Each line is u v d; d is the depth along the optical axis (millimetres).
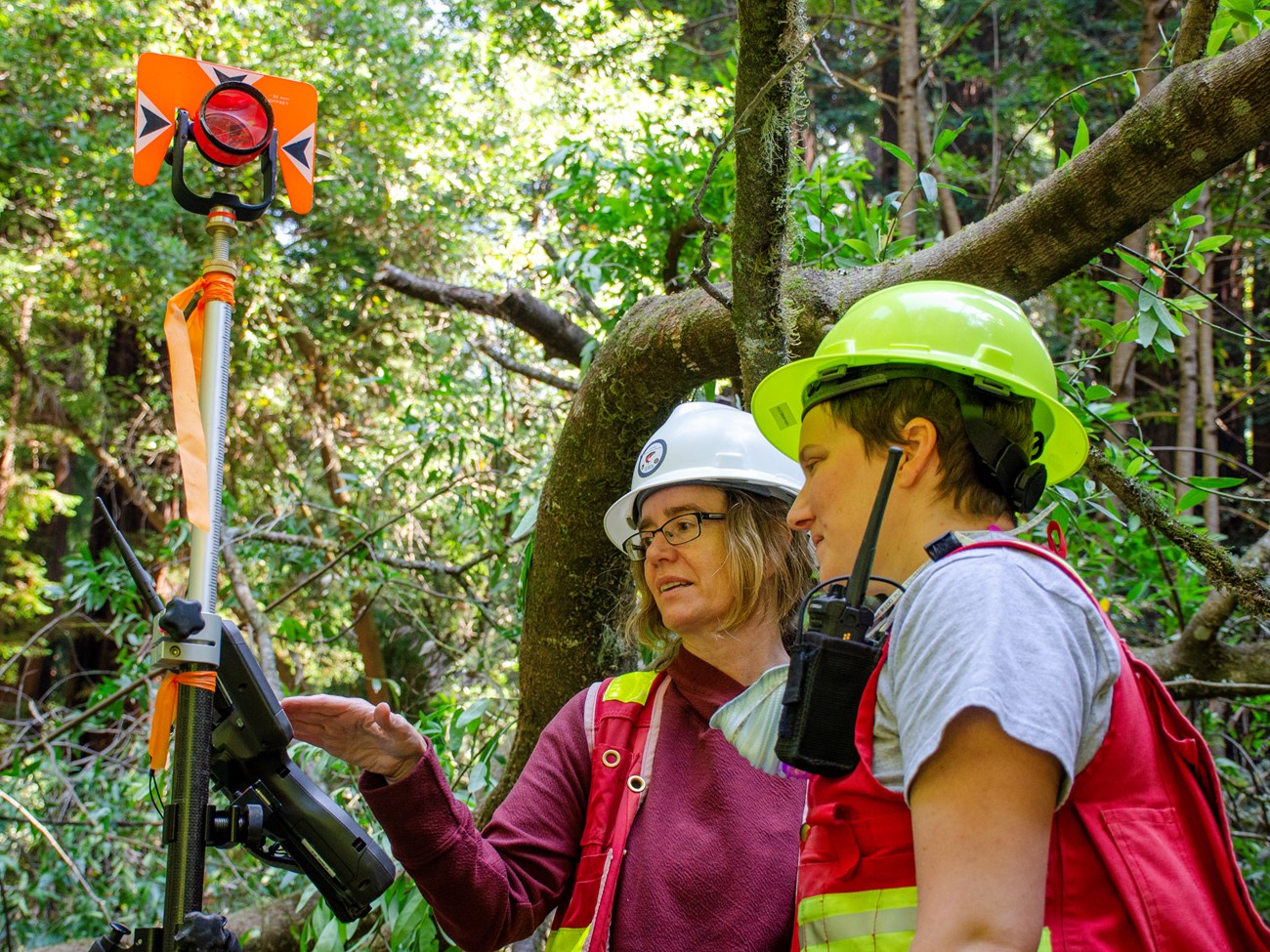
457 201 9750
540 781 1639
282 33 9672
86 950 3854
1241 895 950
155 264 9281
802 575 1772
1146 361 7789
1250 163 6945
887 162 11570
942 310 1135
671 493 1731
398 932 2410
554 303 6707
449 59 10094
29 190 10227
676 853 1526
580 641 2477
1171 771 987
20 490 11695
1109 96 7910
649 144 3734
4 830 4391
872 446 1107
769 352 1793
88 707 4488
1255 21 2016
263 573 6141
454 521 5547
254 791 1379
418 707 5336
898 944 976
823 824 1056
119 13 9500
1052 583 950
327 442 9672
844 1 9141
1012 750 854
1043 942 892
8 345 11102
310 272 10969
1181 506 2742
